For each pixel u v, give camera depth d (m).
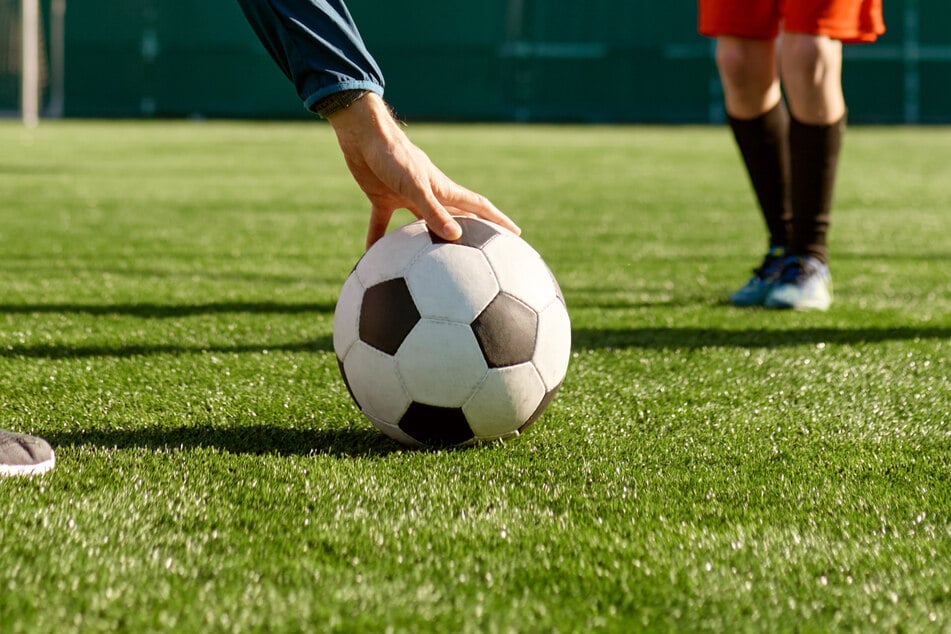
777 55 3.36
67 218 5.89
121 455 1.79
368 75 1.72
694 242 5.22
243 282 3.87
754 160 3.42
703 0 3.32
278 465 1.74
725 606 1.23
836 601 1.25
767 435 2.00
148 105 18.92
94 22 18.56
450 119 19.00
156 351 2.69
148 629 1.14
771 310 3.37
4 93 18.69
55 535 1.41
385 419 1.84
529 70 18.89
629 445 1.91
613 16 18.69
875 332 3.01
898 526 1.50
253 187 8.02
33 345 2.74
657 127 18.67
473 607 1.20
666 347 2.80
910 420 2.12
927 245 5.15
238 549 1.37
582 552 1.38
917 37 18.92
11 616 1.17
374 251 1.87
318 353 2.69
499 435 1.87
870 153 12.55
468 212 1.94
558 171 9.82
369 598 1.22
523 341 1.81
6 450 1.65
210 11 18.69
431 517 1.50
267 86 19.08
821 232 3.38
